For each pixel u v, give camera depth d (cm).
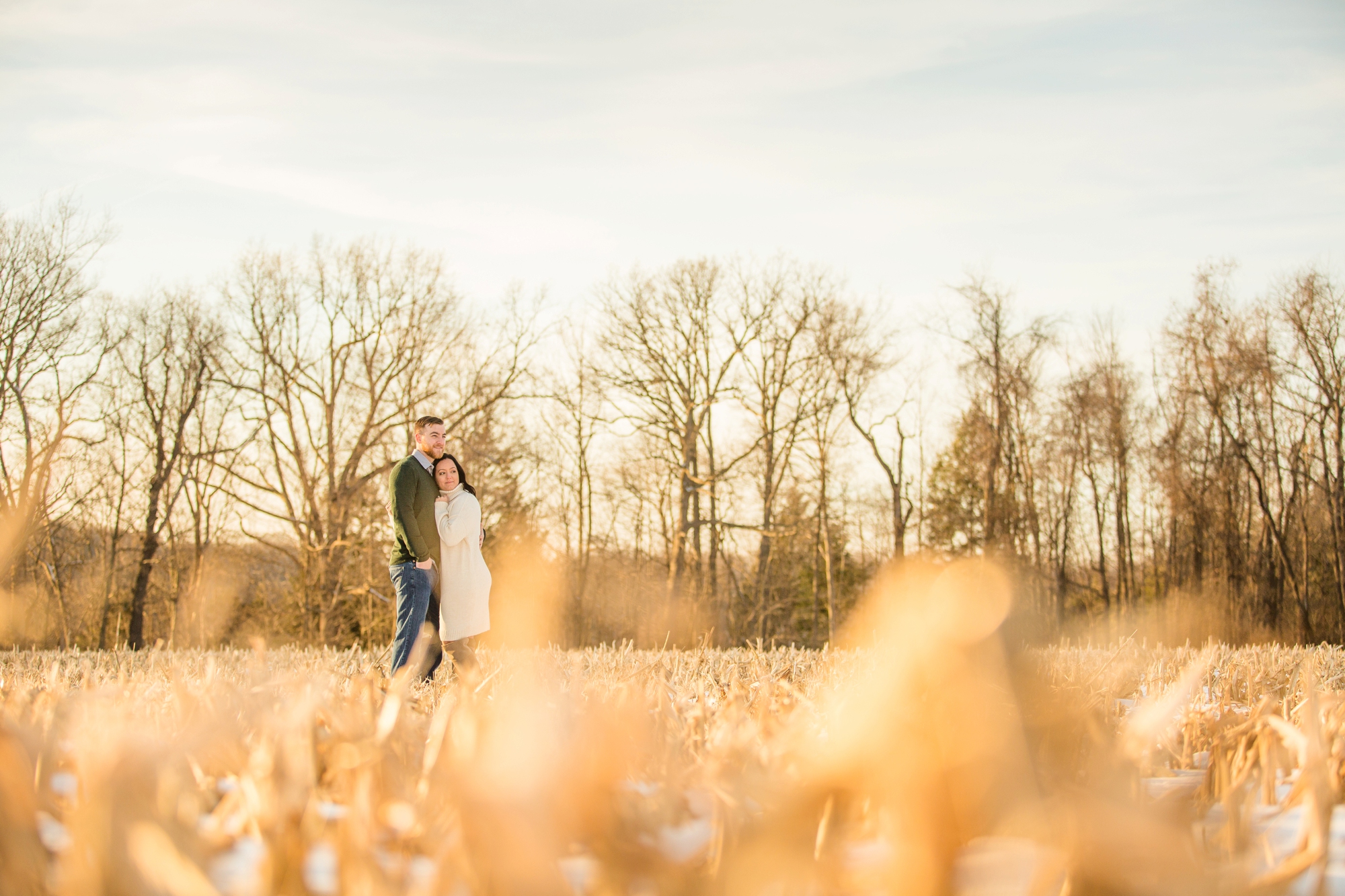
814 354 3988
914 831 169
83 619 3650
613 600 3994
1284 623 3744
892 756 176
